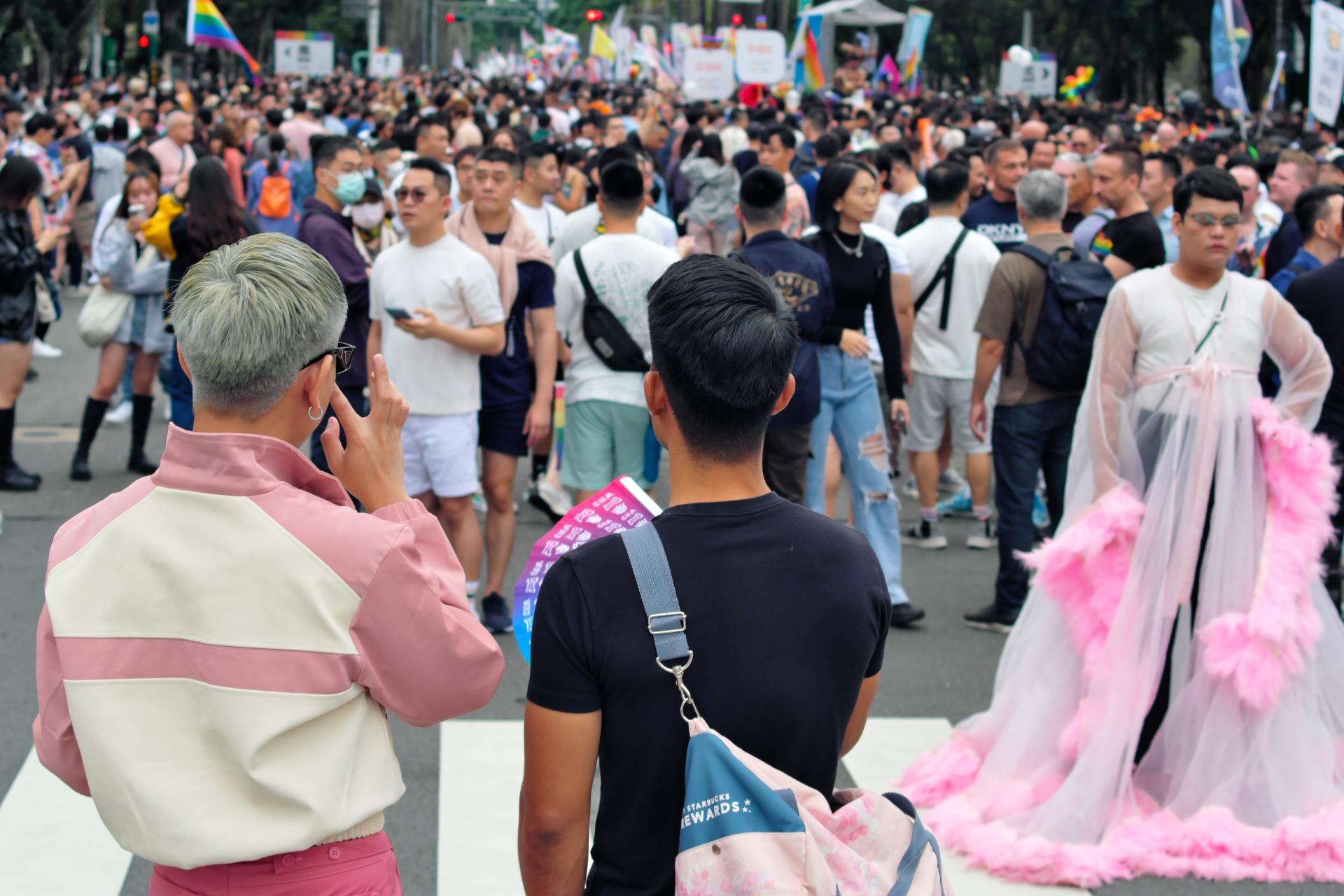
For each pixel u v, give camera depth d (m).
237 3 59.12
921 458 7.80
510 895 4.11
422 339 5.71
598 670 2.12
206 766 2.16
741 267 2.26
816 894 2.00
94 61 49.78
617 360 5.91
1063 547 4.57
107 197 15.20
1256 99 44.50
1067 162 8.39
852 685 2.21
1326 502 4.61
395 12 78.62
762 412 2.20
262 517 2.17
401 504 2.36
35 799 4.55
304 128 15.81
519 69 69.00
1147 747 4.64
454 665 2.25
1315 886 4.21
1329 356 5.34
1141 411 4.62
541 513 8.28
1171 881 4.22
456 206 10.02
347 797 2.20
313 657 2.15
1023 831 4.38
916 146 13.66
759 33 29.61
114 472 8.87
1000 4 57.16
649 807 2.15
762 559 2.17
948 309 7.50
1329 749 4.48
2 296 8.05
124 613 2.18
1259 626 4.36
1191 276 4.62
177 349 2.25
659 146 14.23
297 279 2.23
